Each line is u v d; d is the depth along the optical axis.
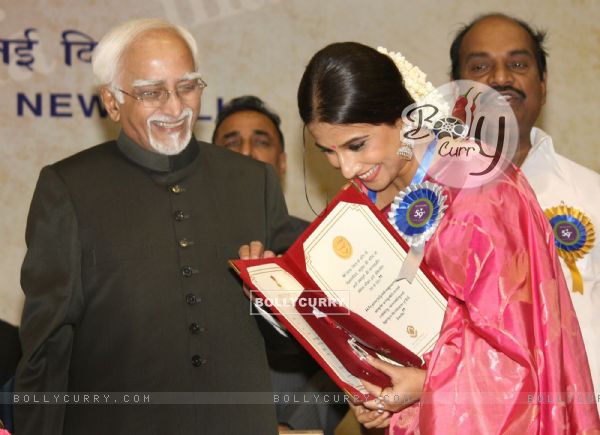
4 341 3.97
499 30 3.75
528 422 2.59
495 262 2.67
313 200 5.46
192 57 2.90
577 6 5.77
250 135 4.75
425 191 2.77
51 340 2.75
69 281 2.76
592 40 5.77
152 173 2.94
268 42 5.71
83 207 2.84
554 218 3.47
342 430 3.52
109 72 2.86
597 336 3.33
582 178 3.57
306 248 2.72
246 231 2.98
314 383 3.68
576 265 3.43
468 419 2.61
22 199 5.59
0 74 5.63
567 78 5.75
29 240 2.82
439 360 2.66
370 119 2.65
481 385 2.62
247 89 5.70
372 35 5.72
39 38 5.67
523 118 3.67
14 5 5.66
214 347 2.83
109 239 2.82
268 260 2.75
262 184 3.09
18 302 5.54
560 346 2.65
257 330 2.93
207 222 2.94
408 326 2.70
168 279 2.83
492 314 2.64
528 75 3.69
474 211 2.71
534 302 2.66
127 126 2.92
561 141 5.74
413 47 5.70
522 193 2.77
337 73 2.65
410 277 2.70
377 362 2.71
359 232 2.72
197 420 2.77
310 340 2.71
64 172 2.91
